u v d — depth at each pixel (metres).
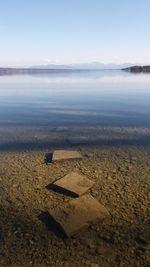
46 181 2.54
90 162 3.03
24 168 2.88
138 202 2.15
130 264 1.55
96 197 2.23
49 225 1.90
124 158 3.16
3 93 11.09
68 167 2.89
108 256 1.61
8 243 1.74
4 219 1.99
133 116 5.81
